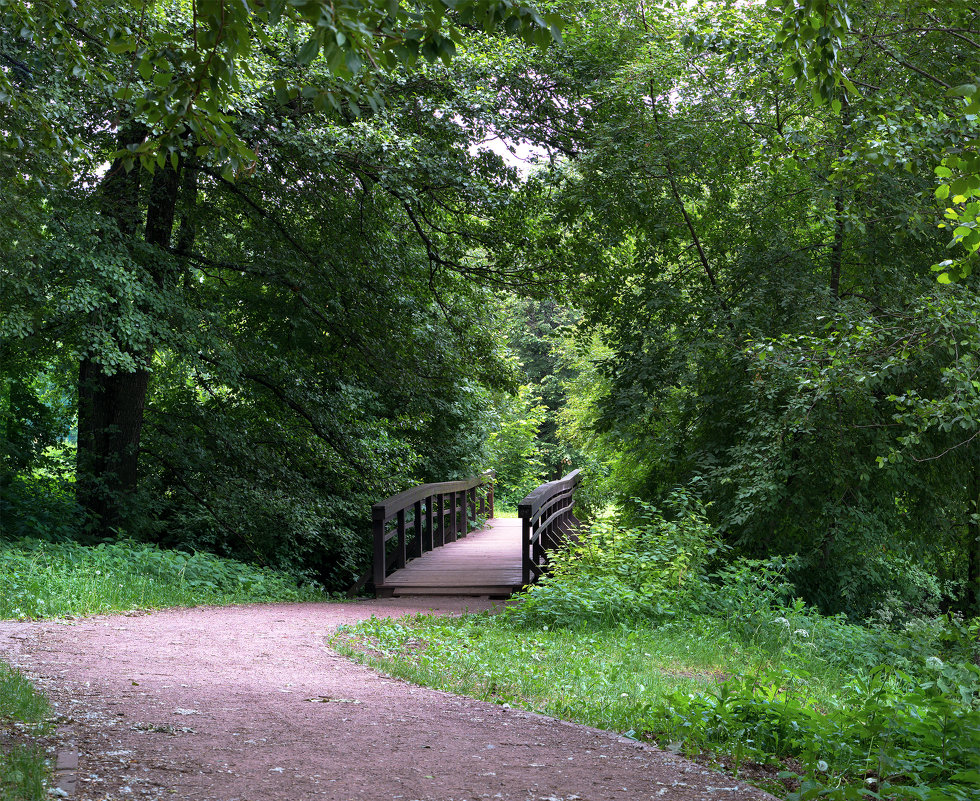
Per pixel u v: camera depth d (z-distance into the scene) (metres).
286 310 14.69
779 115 11.80
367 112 12.10
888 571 13.69
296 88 3.77
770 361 10.07
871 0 10.12
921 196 10.59
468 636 7.75
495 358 16.86
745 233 13.10
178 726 4.17
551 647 7.25
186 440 14.70
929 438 11.81
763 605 9.31
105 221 10.70
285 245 14.01
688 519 10.80
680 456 14.18
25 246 9.38
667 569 9.78
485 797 3.32
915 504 12.67
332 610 9.70
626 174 12.76
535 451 32.50
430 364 15.81
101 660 5.79
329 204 13.53
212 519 14.45
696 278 13.72
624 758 3.94
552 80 13.58
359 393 15.70
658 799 3.34
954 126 7.80
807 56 5.10
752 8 10.77
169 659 6.00
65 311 9.98
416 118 12.48
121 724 4.13
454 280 16.09
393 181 11.93
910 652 8.58
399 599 11.44
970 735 4.12
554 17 3.38
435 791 3.38
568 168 14.48
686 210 13.91
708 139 12.24
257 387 15.18
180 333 11.88
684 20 12.02
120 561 9.90
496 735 4.31
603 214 13.31
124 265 10.91
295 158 12.17
